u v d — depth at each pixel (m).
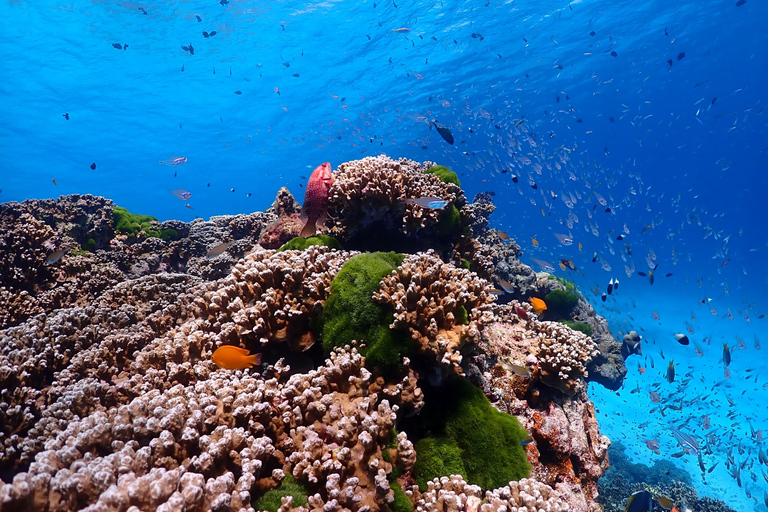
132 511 1.71
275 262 4.37
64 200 9.72
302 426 2.91
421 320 3.65
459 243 7.34
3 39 27.78
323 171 5.94
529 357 5.18
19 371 3.79
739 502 11.79
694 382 20.20
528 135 14.57
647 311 33.84
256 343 4.01
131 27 28.73
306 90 39.97
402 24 30.25
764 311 37.03
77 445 2.45
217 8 27.91
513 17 29.38
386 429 2.85
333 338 3.72
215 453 2.33
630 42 33.94
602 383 12.61
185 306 5.52
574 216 11.37
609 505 10.32
